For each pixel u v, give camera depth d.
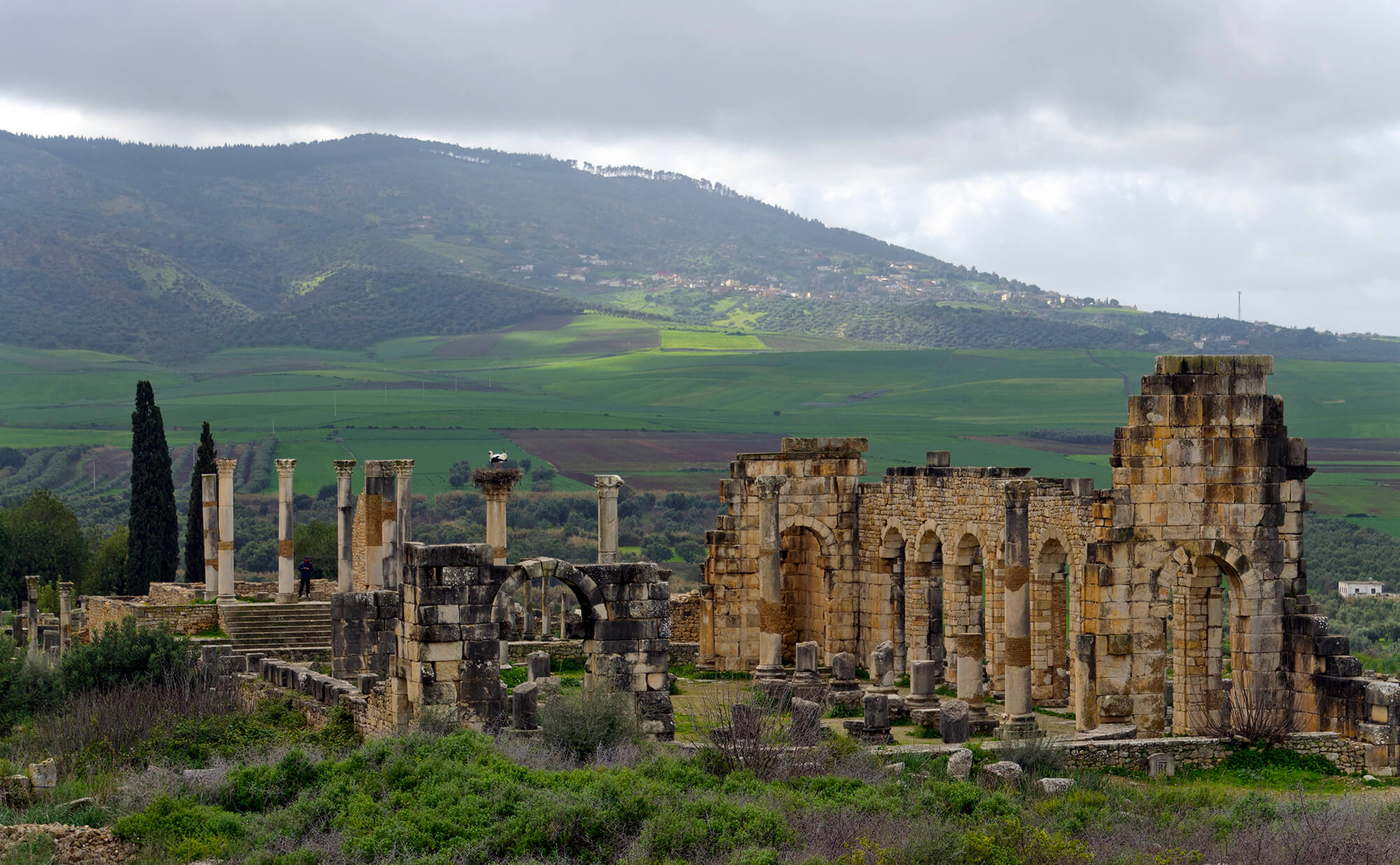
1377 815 33.72
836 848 30.16
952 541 57.38
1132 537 45.94
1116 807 34.78
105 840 31.77
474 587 40.62
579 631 42.94
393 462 63.28
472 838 30.58
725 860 29.14
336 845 30.61
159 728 44.09
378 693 43.25
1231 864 30.42
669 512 170.25
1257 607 46.50
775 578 57.91
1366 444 192.50
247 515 164.00
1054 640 55.88
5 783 36.59
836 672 52.75
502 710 40.62
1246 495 46.56
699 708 50.12
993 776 36.75
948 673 57.44
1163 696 45.88
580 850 30.48
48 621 84.44
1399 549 130.75
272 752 40.72
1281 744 43.84
